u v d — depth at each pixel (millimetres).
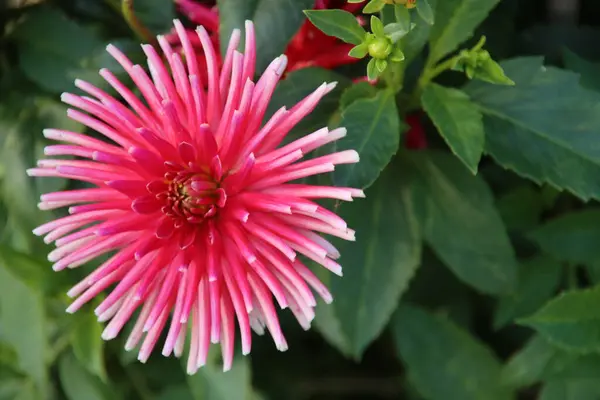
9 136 698
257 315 598
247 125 579
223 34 620
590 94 645
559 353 723
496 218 688
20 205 693
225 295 583
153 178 578
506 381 736
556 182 642
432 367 755
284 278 580
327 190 567
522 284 740
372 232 687
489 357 751
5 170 695
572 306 689
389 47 590
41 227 576
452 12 636
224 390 729
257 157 581
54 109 699
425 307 790
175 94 586
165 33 669
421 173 693
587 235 722
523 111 650
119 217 576
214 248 573
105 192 579
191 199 572
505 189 759
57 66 698
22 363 719
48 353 726
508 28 737
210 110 587
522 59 655
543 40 757
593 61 755
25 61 701
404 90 688
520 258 768
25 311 715
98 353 713
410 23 599
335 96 644
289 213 561
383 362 865
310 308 577
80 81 592
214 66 587
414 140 701
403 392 859
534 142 646
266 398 801
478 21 638
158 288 583
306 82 638
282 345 573
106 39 716
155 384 769
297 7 617
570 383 731
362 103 624
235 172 577
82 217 573
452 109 634
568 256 725
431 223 692
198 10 649
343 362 862
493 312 797
